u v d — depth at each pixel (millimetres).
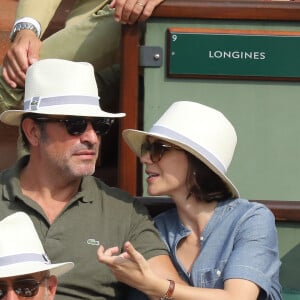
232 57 17609
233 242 15859
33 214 16406
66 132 16250
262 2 17516
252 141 17781
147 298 16375
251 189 17828
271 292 15797
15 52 18859
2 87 19328
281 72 17609
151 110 17844
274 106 17719
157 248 16312
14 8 23609
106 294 16344
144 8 17484
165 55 17719
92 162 16438
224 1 17531
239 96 17719
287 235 17734
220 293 15320
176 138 15922
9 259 14719
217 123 16141
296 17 17500
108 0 19891
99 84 19953
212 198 16141
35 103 16469
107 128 16484
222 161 16062
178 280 15922
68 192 16609
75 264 16156
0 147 21109
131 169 17969
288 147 17750
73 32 19297
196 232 16328
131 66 17812
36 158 16594
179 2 17516
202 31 17562
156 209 17594
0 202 16547
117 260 15148
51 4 19688
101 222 16484
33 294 14820
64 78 16500
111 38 19109
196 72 17656
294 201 17766
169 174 16078
